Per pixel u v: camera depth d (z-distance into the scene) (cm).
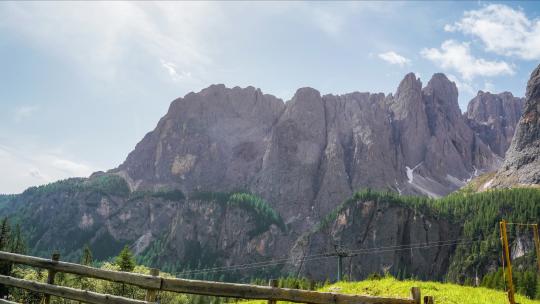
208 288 1529
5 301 1917
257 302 3481
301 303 1525
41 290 1759
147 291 1597
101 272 1670
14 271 8912
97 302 1644
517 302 2958
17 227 12825
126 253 8825
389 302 1392
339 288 3675
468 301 2916
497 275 10469
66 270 1734
